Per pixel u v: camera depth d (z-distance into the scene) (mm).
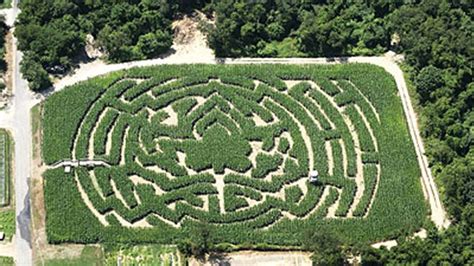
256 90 105938
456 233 88812
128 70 107125
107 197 93688
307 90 106750
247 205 93938
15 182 94750
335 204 95000
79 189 94375
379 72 109000
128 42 109562
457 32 109500
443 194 95438
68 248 89250
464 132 99562
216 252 89688
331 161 99438
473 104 104062
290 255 89875
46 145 98000
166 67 107875
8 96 103562
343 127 102562
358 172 98375
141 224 91750
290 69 108688
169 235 90500
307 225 92312
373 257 86188
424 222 93438
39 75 103188
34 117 101312
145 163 97125
